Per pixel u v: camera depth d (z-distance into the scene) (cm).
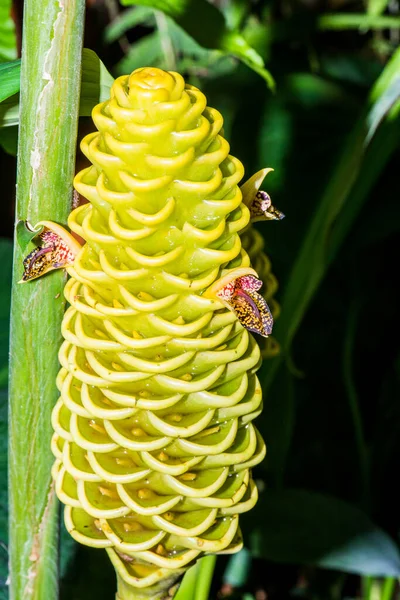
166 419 90
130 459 91
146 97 84
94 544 92
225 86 171
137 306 87
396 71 113
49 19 88
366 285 184
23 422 96
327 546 121
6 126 103
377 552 120
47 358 94
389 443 169
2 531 112
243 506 93
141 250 87
